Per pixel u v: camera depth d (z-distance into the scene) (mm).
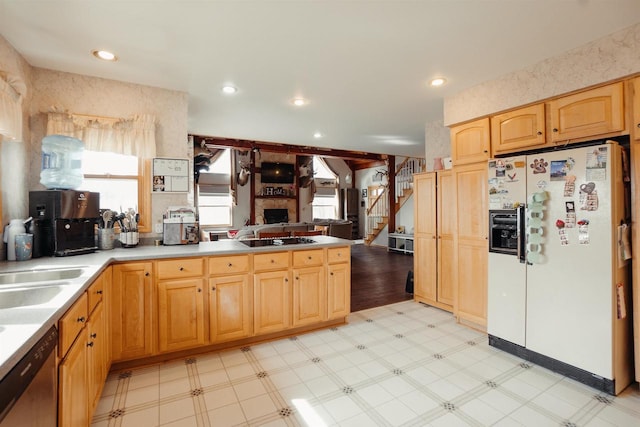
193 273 2631
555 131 2572
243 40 2301
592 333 2174
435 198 3900
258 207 10805
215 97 3486
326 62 2662
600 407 1998
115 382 2285
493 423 1855
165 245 2979
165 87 3143
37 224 2342
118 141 2887
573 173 2256
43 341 1126
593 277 2162
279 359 2643
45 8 1898
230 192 10180
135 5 1885
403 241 8938
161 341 2525
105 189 2955
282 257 2990
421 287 4133
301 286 3084
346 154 9195
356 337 3082
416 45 2389
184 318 2600
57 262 2158
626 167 2221
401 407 2012
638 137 2129
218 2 1867
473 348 2830
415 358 2654
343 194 12172
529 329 2549
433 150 4535
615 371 2105
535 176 2480
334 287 3264
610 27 2152
